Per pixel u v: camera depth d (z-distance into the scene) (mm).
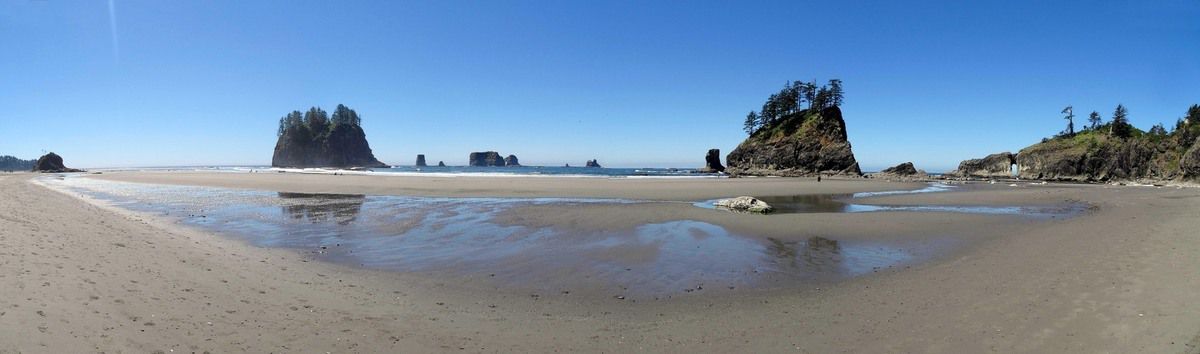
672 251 12023
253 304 6922
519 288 8695
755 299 8086
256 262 10148
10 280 6645
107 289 6852
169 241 12094
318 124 176875
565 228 15641
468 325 6590
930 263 10711
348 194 29000
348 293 7969
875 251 12164
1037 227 16141
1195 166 52406
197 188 34781
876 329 6449
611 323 6844
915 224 16625
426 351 5559
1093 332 5973
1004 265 10133
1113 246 11695
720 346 5949
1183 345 5430
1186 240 12070
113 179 49469
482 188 33688
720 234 14562
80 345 4984
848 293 8367
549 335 6285
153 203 23766
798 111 102875
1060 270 9344
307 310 6844
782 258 11320
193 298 6938
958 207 24156
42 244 9422
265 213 19656
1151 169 61469
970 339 5957
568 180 46094
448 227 15883
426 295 8094
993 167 81875
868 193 34281
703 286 8906
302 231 15070
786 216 18641
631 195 29031
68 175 65438
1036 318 6586
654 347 5918
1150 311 6566
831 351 5746
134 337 5324
